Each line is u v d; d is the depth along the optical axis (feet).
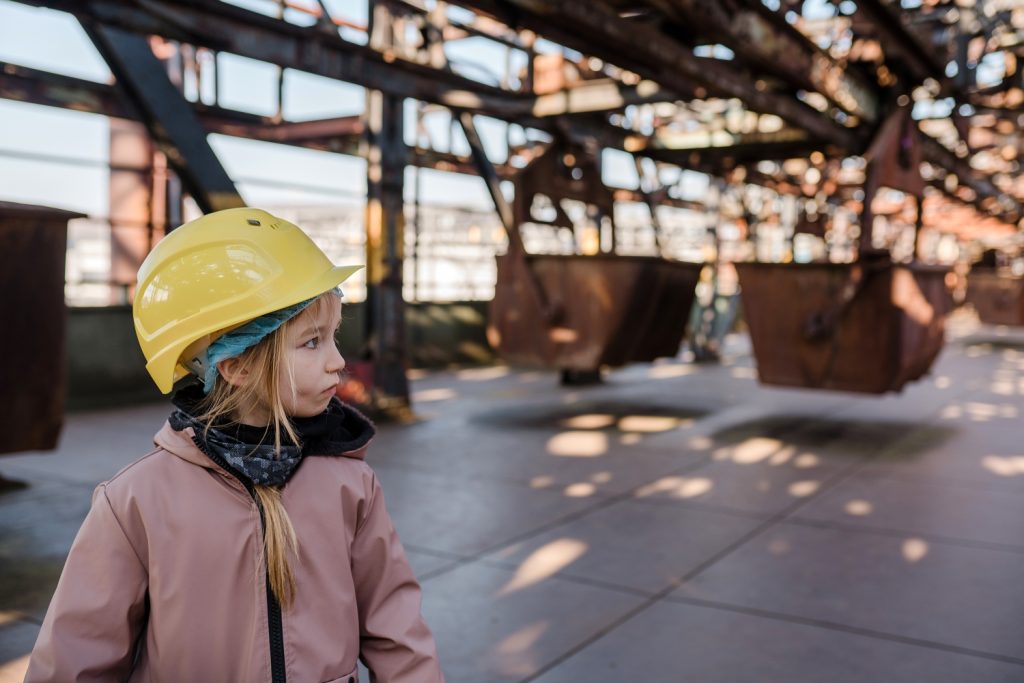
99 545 3.97
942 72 25.95
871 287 23.98
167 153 21.35
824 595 12.67
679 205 49.01
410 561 14.02
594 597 12.51
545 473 20.66
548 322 26.78
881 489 19.39
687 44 19.81
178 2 16.39
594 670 10.14
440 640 10.93
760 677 10.00
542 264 26.94
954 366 49.90
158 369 4.03
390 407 27.63
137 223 32.22
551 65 28.55
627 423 28.12
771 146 31.30
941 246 103.14
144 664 4.17
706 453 23.40
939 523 16.61
